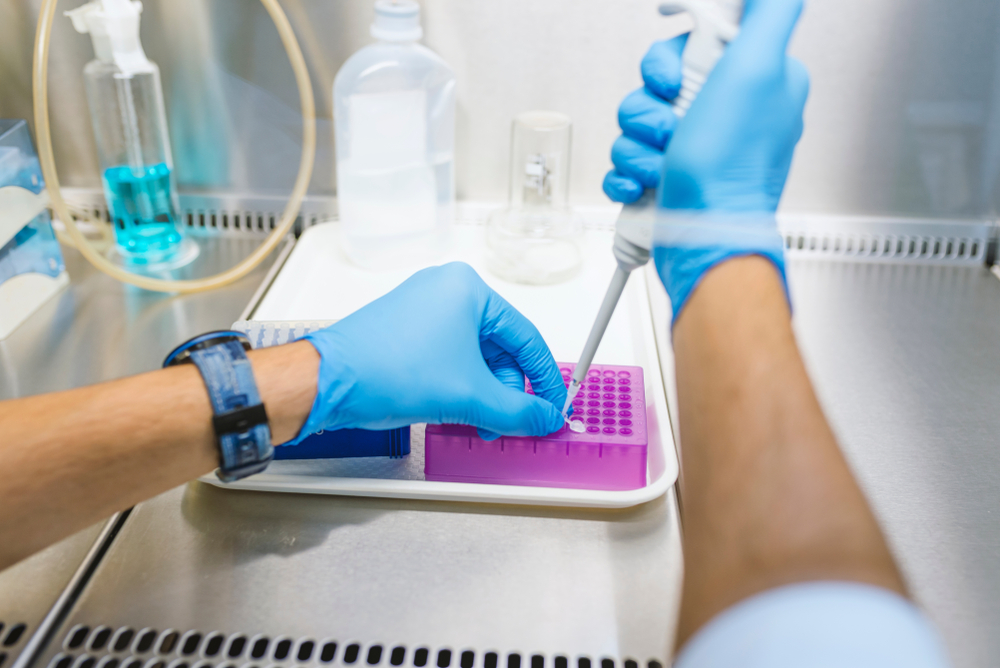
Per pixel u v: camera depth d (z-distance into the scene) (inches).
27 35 39.2
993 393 32.6
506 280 37.4
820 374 33.2
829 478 15.1
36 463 21.7
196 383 23.9
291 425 25.5
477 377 28.5
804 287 36.8
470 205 41.2
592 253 38.6
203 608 24.9
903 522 27.5
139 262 42.9
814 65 31.8
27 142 38.2
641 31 35.3
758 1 24.0
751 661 12.2
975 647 23.3
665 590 25.5
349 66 37.0
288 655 23.4
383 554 26.7
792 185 35.2
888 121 32.8
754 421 16.7
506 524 27.8
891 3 30.0
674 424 31.5
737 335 18.8
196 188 42.9
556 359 34.2
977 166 33.5
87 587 25.5
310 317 36.6
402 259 39.3
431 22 36.1
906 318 35.0
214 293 41.6
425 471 29.9
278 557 26.6
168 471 23.5
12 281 37.9
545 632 24.1
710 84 23.4
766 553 14.2
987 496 28.5
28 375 35.7
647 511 28.3
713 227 22.1
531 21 35.6
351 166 37.0
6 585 25.4
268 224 43.5
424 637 24.0
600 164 38.6
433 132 37.6
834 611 12.3
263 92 39.5
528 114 37.5
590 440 28.6
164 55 38.8
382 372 26.7
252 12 37.3
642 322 35.2
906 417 31.5
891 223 35.6
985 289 36.6
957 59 30.9
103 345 37.8
